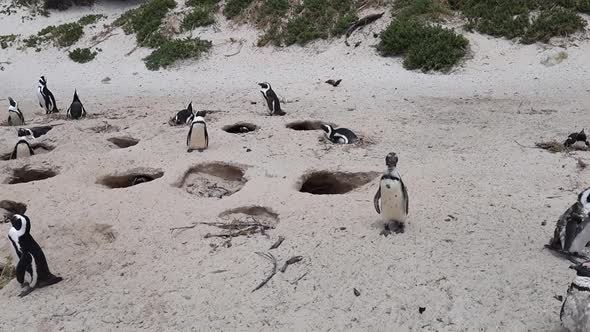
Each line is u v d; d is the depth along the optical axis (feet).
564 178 19.06
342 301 13.20
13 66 45.27
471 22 38.37
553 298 12.75
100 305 13.60
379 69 36.68
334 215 16.96
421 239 15.33
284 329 12.50
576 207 14.12
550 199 17.49
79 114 29.60
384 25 40.27
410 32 37.58
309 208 17.49
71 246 16.47
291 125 26.86
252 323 12.74
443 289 13.30
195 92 35.78
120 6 58.03
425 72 35.60
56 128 27.14
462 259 14.35
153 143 24.08
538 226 15.84
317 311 12.96
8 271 15.28
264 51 41.27
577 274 10.85
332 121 26.81
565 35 36.06
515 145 22.44
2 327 13.03
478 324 12.22
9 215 18.39
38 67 44.68
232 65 40.34
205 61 41.22
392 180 14.94
